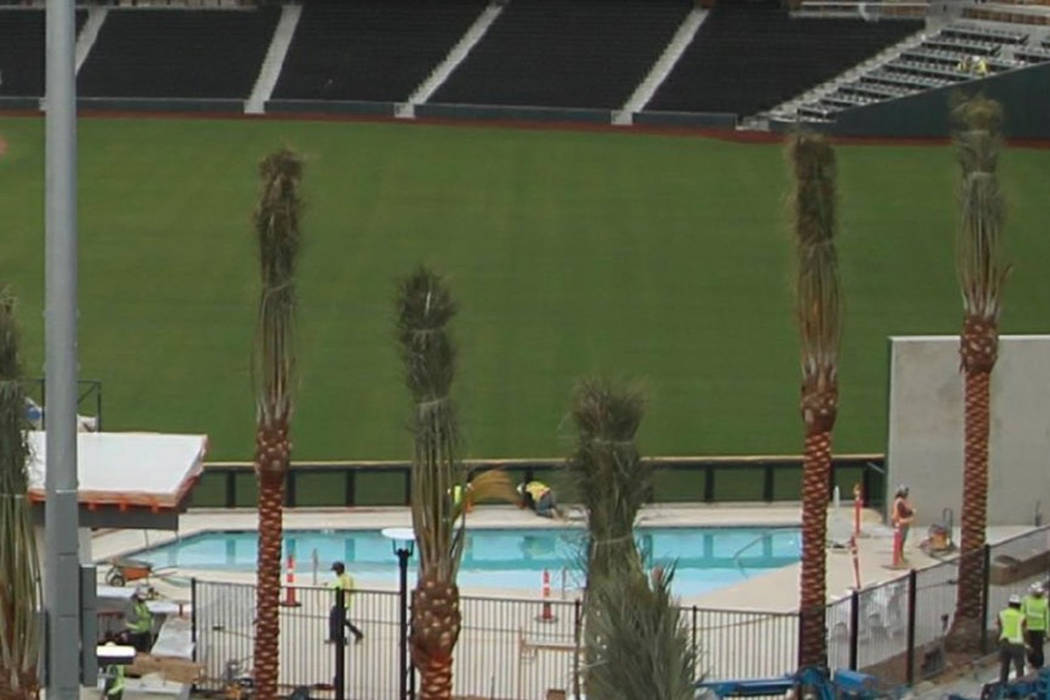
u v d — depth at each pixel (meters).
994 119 134.12
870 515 159.88
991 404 154.62
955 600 129.12
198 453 126.56
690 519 161.88
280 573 123.75
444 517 97.12
